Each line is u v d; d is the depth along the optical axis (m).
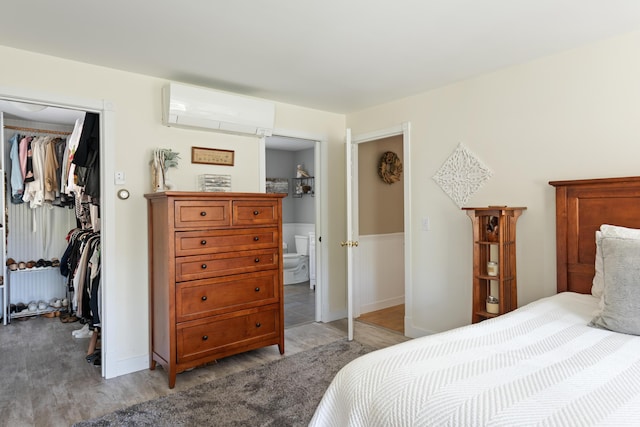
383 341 3.51
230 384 2.64
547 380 1.17
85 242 3.58
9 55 2.43
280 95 3.51
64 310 4.50
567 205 2.49
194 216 2.73
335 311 4.21
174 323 2.63
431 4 1.95
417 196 3.50
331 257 4.18
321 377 2.74
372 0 1.90
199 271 2.76
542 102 2.66
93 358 3.07
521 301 2.77
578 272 2.43
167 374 2.83
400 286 4.92
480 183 3.02
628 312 1.64
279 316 3.20
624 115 2.29
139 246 2.93
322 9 1.99
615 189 2.27
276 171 6.67
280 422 2.15
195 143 3.20
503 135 2.88
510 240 2.71
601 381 1.17
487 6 1.97
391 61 2.71
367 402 1.17
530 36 2.32
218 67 2.81
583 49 2.46
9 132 4.41
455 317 3.22
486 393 1.09
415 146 3.51
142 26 2.16
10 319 4.25
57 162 4.39
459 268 3.19
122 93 2.85
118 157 2.84
